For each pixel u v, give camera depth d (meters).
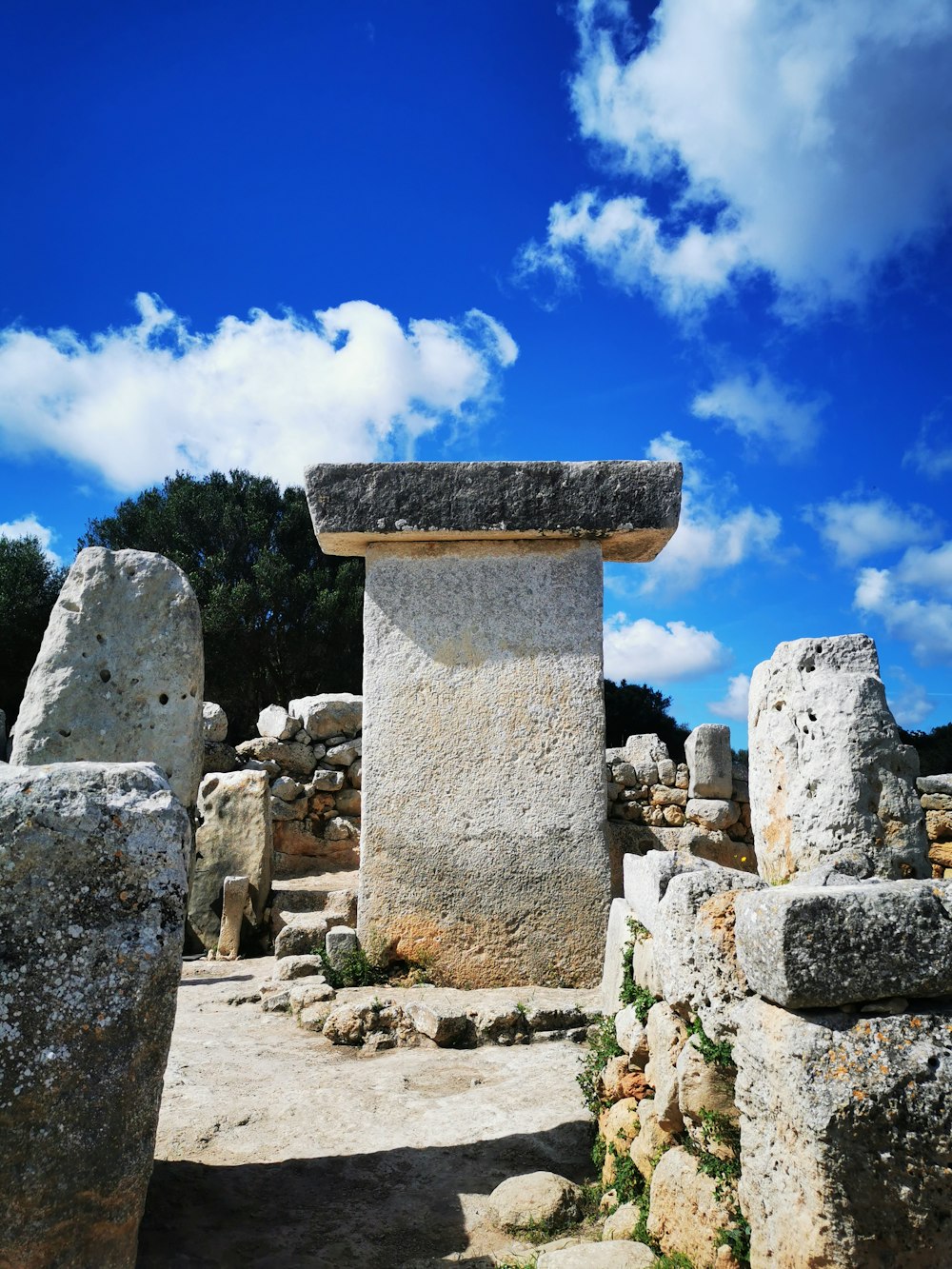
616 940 4.02
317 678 18.56
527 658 6.02
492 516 5.92
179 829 2.23
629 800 9.60
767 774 3.75
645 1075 3.17
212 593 17.72
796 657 3.67
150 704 4.07
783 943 2.09
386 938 5.79
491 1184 3.32
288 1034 5.04
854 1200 1.98
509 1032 4.93
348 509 5.94
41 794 2.12
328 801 9.81
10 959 2.02
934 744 16.56
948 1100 2.02
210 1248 2.84
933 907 2.13
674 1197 2.57
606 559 6.53
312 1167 3.41
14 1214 1.94
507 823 5.86
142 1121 2.10
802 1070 2.05
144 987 2.12
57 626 4.14
